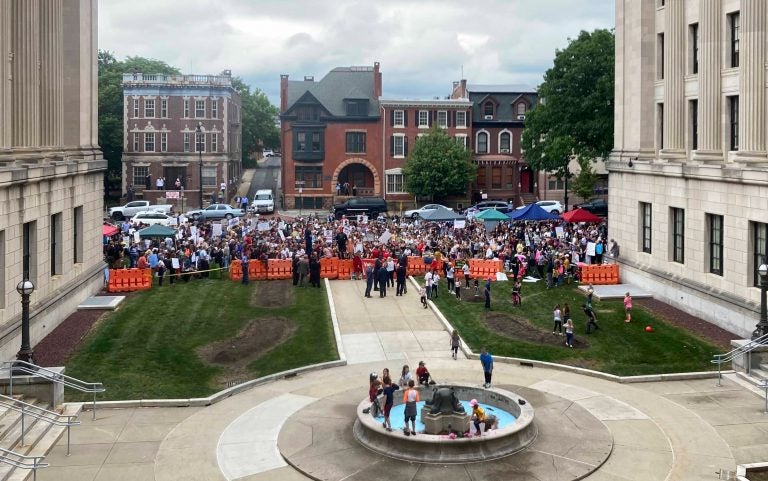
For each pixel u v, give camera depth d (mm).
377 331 40844
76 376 32781
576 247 57062
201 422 28781
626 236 52031
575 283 51125
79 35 47125
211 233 65562
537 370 34688
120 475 24188
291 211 99875
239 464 25062
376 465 24328
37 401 28359
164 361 35188
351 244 58438
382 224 70938
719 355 33562
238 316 43125
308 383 33219
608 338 38625
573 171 100812
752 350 33062
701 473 24000
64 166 40438
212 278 54000
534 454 24984
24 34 38219
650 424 28078
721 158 43219
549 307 44844
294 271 51531
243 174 133500
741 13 39469
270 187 120500
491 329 40531
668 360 35188
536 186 102938
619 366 34531
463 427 25562
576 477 23375
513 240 57688
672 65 47250
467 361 36000
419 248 56594
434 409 25688
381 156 102250
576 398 30812
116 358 35219
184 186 104188
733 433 27219
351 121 101875
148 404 30438
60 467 24688
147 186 103625
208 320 42156
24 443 25312
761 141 38906
